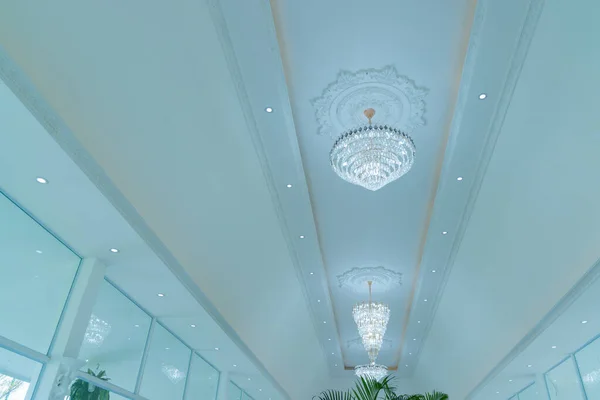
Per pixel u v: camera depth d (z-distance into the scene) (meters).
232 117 5.77
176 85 5.06
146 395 7.94
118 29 4.30
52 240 5.86
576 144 5.66
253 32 4.89
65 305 5.90
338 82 5.86
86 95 4.66
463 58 5.47
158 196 6.15
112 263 6.52
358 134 5.95
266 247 8.46
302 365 14.85
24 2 3.83
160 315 8.39
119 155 5.37
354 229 9.00
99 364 6.73
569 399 10.01
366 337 10.69
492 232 7.80
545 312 8.45
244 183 6.80
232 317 9.69
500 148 6.29
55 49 4.21
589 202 6.16
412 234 9.12
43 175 4.87
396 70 5.69
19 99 3.92
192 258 7.49
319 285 10.62
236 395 12.98
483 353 11.73
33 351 5.22
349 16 5.01
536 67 5.10
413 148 6.00
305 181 7.36
